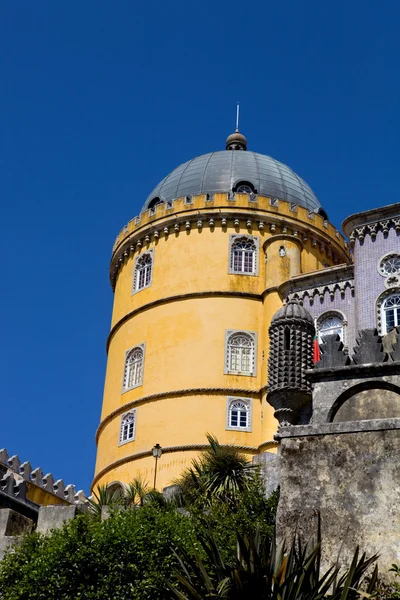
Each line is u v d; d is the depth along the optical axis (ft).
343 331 129.70
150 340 152.35
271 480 97.91
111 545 73.87
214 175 167.02
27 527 100.83
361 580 54.34
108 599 70.90
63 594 72.49
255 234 155.84
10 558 78.38
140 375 151.43
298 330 114.11
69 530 78.33
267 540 57.72
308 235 158.71
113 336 163.73
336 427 60.29
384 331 122.93
